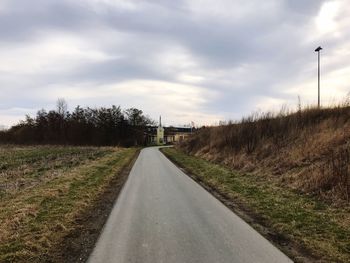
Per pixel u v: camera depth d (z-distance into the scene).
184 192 14.75
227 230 8.82
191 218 10.12
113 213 10.78
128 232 8.65
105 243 7.75
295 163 16.86
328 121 19.97
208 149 35.19
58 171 22.28
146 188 15.84
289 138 21.42
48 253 7.11
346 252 7.07
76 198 12.76
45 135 82.38
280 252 7.12
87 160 31.27
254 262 6.54
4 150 50.75
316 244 7.55
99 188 15.55
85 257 6.87
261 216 10.28
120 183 17.70
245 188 15.03
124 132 84.19
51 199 12.44
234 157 25.00
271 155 20.55
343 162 12.98
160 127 113.19
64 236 8.27
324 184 12.51
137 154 46.06
